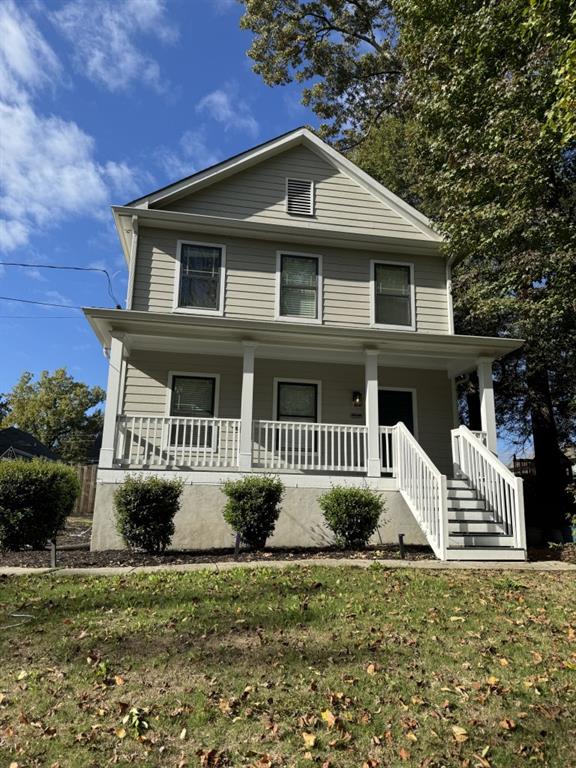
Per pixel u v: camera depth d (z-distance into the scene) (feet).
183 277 37.73
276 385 39.42
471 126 38.60
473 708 11.13
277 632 14.82
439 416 41.73
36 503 28.48
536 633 15.29
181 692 11.51
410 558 25.99
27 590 18.74
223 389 38.58
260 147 40.70
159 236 37.88
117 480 30.01
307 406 39.75
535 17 29.40
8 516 27.91
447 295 41.47
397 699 11.41
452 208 39.73
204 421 32.65
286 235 39.17
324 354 37.65
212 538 30.04
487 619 16.28
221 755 9.47
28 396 136.56
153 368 37.96
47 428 133.80
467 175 38.78
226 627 15.11
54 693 11.52
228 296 38.01
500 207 37.52
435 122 42.04
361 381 40.83
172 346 36.60
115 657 13.17
